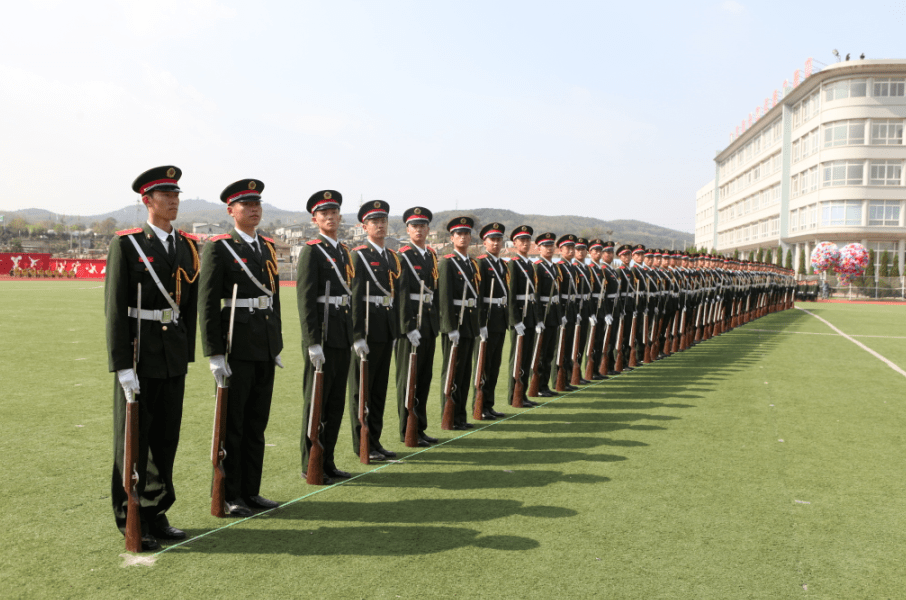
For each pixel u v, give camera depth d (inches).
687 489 189.2
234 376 167.6
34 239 4965.6
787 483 195.6
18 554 141.9
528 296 317.1
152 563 138.4
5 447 222.7
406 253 245.6
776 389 352.8
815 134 1871.3
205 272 163.0
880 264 1718.8
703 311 599.8
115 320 141.6
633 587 129.6
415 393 243.3
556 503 176.9
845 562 142.9
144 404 149.6
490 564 138.9
